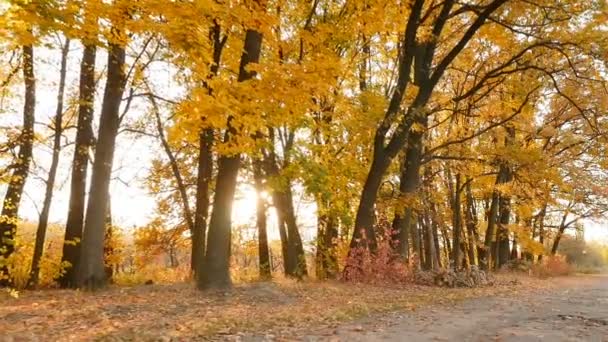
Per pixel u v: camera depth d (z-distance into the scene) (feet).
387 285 55.31
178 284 50.11
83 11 33.88
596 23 58.80
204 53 35.04
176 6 33.83
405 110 64.75
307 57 53.11
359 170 63.21
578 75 67.97
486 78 67.51
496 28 65.00
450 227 128.47
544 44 62.08
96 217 46.68
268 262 71.46
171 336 25.94
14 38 31.30
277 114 39.58
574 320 31.99
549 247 178.09
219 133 56.34
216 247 43.06
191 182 82.38
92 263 46.01
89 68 55.26
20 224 59.47
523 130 82.48
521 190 84.79
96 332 26.55
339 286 51.52
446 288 57.72
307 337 26.09
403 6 56.08
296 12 59.11
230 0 36.17
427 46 63.00
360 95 60.18
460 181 105.29
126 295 41.32
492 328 28.91
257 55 42.19
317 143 63.31
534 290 60.70
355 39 61.77
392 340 25.22
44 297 39.96
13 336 24.56
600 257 184.24
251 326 29.45
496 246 113.29
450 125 83.66
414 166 66.44
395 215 66.49
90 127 55.88
